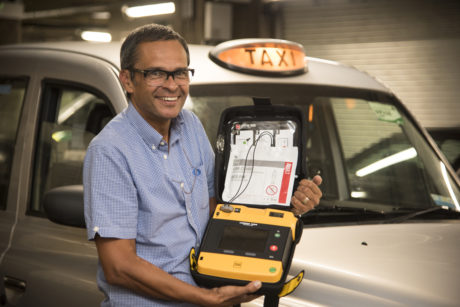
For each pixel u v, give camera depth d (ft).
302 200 6.48
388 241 7.48
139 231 6.11
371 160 10.27
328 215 8.39
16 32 39.83
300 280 6.10
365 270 6.68
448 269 6.73
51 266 8.68
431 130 17.83
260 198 6.63
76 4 48.32
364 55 29.68
